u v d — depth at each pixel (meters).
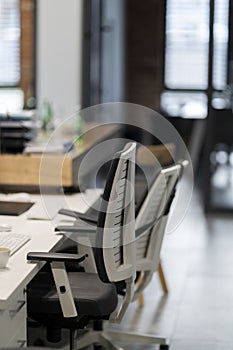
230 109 7.65
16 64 7.33
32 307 3.30
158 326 4.52
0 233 3.52
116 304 3.48
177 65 8.71
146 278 3.86
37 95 6.88
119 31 8.70
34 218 3.89
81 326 3.41
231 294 5.15
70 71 6.83
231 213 7.76
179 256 6.11
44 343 4.07
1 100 7.37
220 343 4.26
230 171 7.73
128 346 4.20
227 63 7.58
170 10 8.45
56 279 3.22
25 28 7.21
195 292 5.18
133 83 9.01
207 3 7.92
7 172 4.76
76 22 6.77
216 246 6.45
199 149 8.61
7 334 2.78
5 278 2.82
